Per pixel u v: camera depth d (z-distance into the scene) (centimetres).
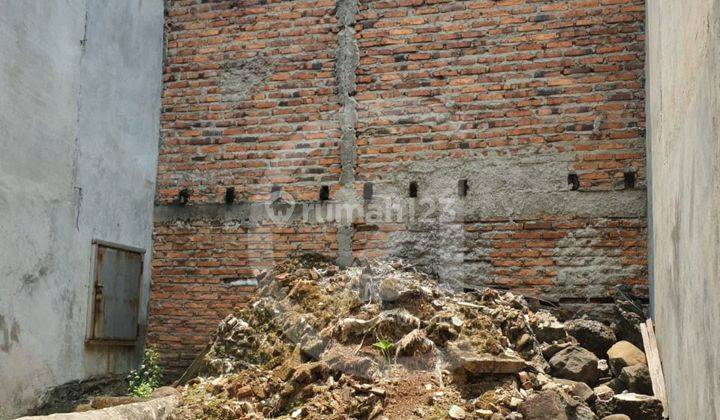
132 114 607
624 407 409
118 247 579
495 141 580
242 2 645
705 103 245
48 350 491
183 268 631
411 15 607
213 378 518
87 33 543
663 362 428
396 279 524
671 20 353
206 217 632
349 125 610
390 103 605
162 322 628
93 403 473
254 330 541
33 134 480
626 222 549
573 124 566
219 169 635
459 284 572
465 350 453
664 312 415
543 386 432
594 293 550
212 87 645
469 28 594
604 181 556
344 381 446
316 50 625
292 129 623
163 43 660
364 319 491
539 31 580
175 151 647
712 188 234
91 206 547
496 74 586
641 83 555
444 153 589
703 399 261
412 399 424
